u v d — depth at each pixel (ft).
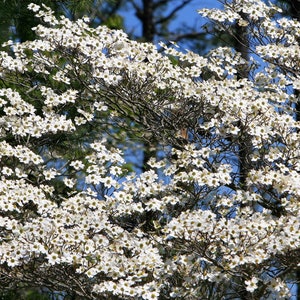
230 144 30.73
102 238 27.73
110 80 31.58
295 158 29.78
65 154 35.55
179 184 30.81
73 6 40.32
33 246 26.45
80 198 28.96
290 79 33.78
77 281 27.35
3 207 27.84
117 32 32.83
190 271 27.63
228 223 26.55
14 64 32.76
